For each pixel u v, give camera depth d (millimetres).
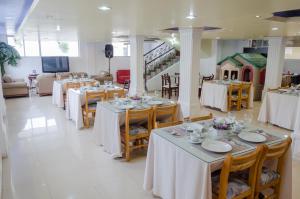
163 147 2193
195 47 5242
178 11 3234
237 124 2488
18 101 7141
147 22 4355
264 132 2428
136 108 3338
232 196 1843
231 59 8516
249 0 2555
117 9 3104
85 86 5516
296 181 2795
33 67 10016
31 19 3986
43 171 2986
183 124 2619
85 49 10773
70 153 3514
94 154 3484
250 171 1942
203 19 3955
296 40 8812
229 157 1705
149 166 2398
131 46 7363
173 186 2098
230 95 6062
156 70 9914
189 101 5414
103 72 10547
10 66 9508
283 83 8578
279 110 4816
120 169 3053
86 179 2809
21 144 3840
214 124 2412
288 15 4133
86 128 4648
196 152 1907
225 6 2896
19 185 2676
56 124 4898
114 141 3283
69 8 3043
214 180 2002
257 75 7719
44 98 7641
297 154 3344
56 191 2564
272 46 7090
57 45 10562
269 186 2109
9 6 3775
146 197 2467
